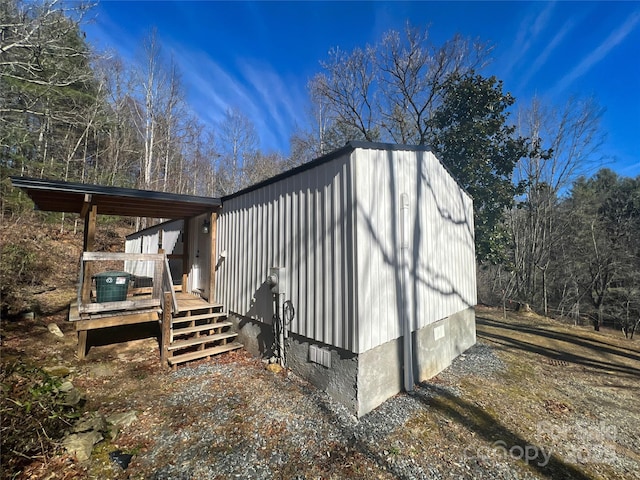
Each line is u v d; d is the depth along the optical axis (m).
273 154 26.73
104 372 4.64
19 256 8.18
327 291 4.12
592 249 15.95
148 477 2.56
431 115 14.14
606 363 6.28
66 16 6.69
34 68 6.85
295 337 4.71
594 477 2.84
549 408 4.19
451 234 6.42
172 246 9.93
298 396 4.05
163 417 3.50
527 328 9.45
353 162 3.89
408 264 4.71
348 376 3.81
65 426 2.99
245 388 4.25
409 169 4.96
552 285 17.05
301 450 2.99
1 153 10.38
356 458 2.91
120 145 18.23
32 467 2.50
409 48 14.48
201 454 2.87
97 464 2.68
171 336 5.27
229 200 6.64
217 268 6.99
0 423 2.45
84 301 4.96
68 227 14.09
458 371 5.52
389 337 4.20
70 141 14.52
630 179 20.11
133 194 5.62
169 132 21.39
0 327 5.65
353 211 3.84
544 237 16.12
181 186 23.25
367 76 15.72
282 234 5.02
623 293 15.09
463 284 6.95
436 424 3.60
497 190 10.73
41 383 3.17
